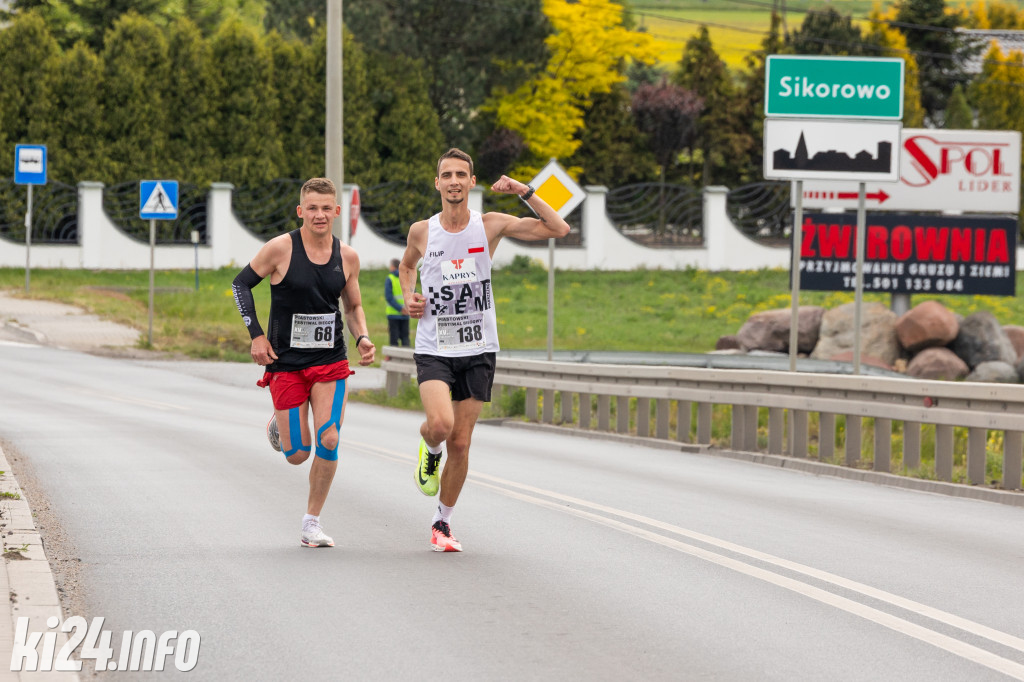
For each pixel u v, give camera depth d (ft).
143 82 457.68
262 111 480.64
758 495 110.63
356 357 264.31
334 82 227.20
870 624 64.03
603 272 471.62
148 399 185.98
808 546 84.99
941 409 119.44
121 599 66.23
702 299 411.13
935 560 81.35
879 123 154.92
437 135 517.14
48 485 103.19
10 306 308.40
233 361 259.39
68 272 396.57
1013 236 266.36
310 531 80.33
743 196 515.09
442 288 76.95
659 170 636.48
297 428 78.23
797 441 138.51
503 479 114.11
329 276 76.84
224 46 475.31
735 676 54.70
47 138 440.04
